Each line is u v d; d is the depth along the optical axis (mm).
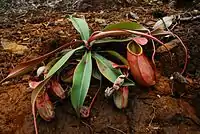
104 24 1374
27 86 1138
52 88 1054
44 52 1246
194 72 1159
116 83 1021
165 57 1186
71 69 1100
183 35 1248
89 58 1086
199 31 1255
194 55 1184
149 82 1078
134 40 1104
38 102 1020
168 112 1043
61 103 1064
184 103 1072
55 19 1478
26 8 1614
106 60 1094
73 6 1596
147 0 1610
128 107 1055
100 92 1085
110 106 1056
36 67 1176
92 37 1111
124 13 1481
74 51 1100
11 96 1109
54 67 1050
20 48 1281
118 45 1178
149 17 1436
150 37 1104
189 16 1366
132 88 1099
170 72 1160
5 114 1062
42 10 1589
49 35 1321
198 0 1508
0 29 1420
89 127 1018
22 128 1028
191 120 1032
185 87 1106
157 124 1025
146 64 1076
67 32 1326
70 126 1021
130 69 1084
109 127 1017
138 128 1017
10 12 1585
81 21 1220
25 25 1438
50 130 1018
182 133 1007
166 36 1229
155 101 1069
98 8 1567
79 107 1000
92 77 1123
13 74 1092
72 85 1025
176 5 1534
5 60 1243
